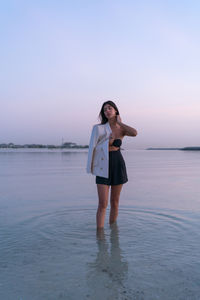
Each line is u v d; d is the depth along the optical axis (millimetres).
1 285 1926
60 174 9844
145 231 3223
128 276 2055
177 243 2795
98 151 3447
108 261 2342
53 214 4023
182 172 10727
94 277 2039
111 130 3508
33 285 1924
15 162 17562
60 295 1787
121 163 3523
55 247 2689
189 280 1988
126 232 3193
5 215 3947
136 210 4258
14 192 5945
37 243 2805
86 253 2531
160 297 1756
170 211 4176
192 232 3154
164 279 2004
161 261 2338
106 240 2906
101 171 3385
